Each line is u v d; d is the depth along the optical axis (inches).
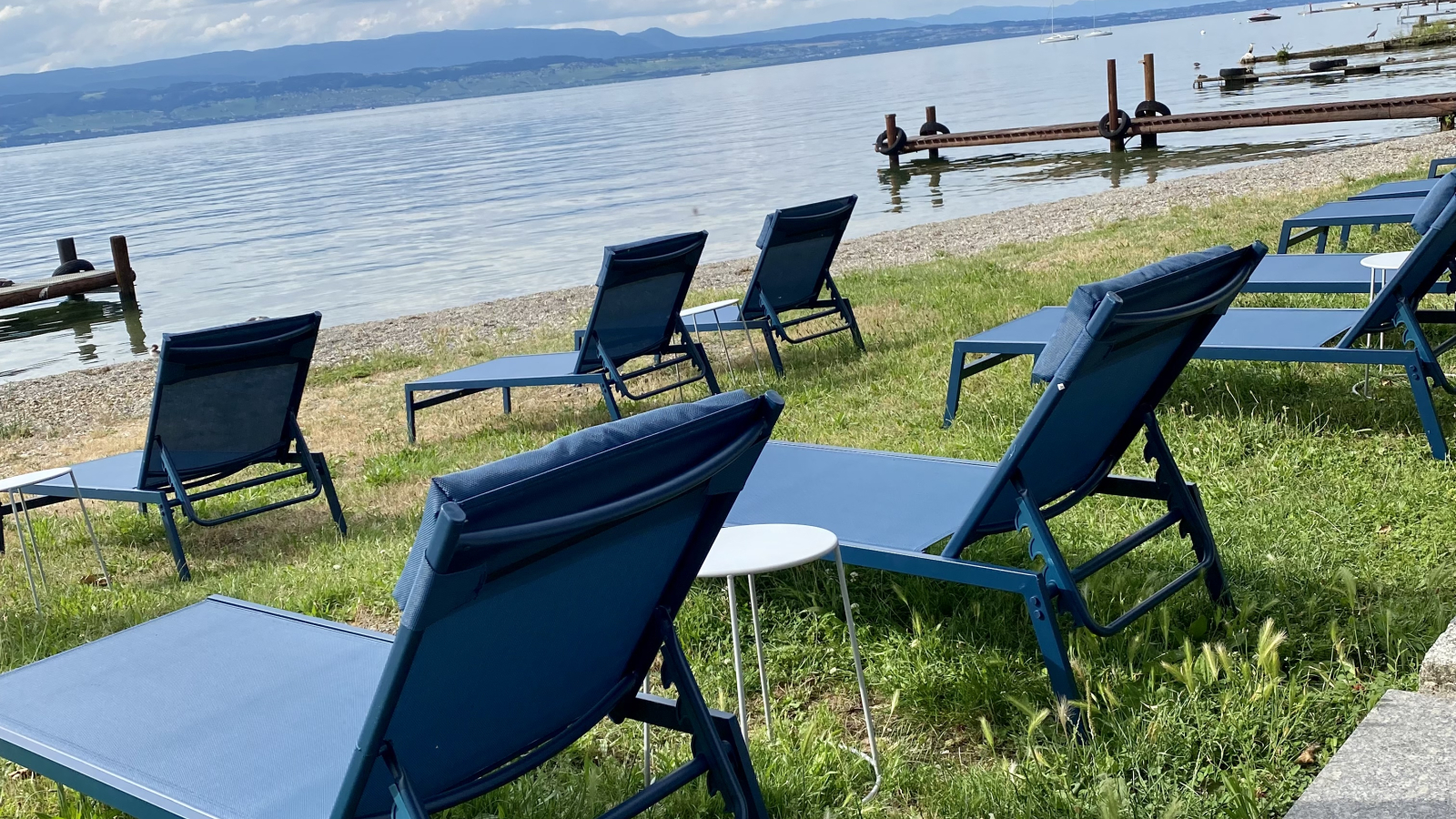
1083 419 125.3
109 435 355.6
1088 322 110.6
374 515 237.9
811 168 1470.2
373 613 173.5
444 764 81.9
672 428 79.5
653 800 88.0
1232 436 196.4
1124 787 99.6
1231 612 133.0
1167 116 1167.0
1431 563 140.4
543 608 79.6
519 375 280.7
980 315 345.4
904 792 109.2
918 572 126.5
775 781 107.2
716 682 135.0
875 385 276.5
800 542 108.7
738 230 953.5
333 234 1264.8
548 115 5664.4
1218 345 202.1
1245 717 109.7
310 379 413.7
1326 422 198.4
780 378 304.8
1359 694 113.2
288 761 98.5
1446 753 95.2
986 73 4842.5
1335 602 133.2
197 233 1430.9
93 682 119.2
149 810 93.7
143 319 823.1
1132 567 148.4
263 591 186.9
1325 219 337.1
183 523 248.2
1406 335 188.7
